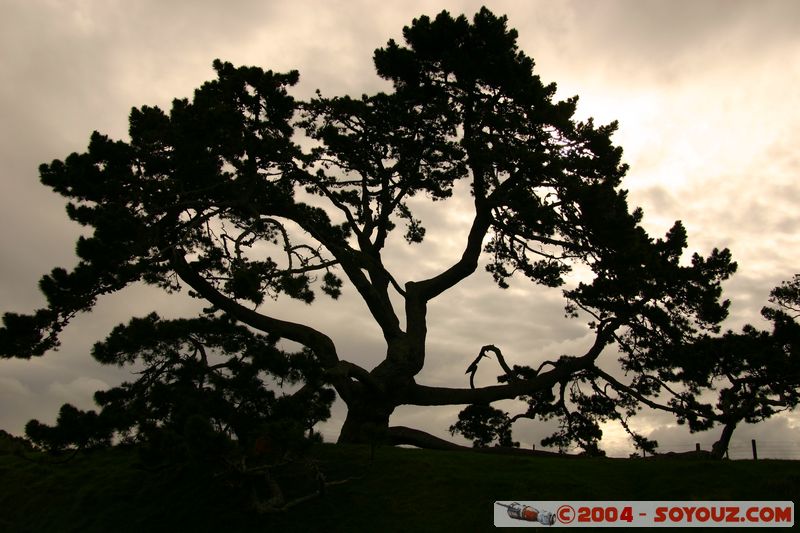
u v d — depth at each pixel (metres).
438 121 28.28
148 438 16.03
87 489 20.92
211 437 14.66
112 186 22.30
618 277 27.20
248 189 26.16
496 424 30.45
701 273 27.69
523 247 30.20
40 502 20.81
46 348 20.03
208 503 19.06
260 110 27.02
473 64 27.09
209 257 26.50
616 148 27.33
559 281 29.16
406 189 29.33
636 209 28.62
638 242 26.42
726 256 28.19
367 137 28.41
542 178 26.59
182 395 17.31
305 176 28.30
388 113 27.75
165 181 23.62
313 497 18.67
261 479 19.61
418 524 17.11
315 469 17.81
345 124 28.41
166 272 25.42
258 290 20.27
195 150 23.89
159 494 20.02
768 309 27.66
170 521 18.45
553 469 20.17
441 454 22.48
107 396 18.97
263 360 18.08
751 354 25.89
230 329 20.41
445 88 28.88
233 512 18.47
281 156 26.52
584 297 28.75
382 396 26.83
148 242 22.38
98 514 19.28
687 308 28.19
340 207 29.41
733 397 27.05
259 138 26.33
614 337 30.22
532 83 27.05
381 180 29.16
